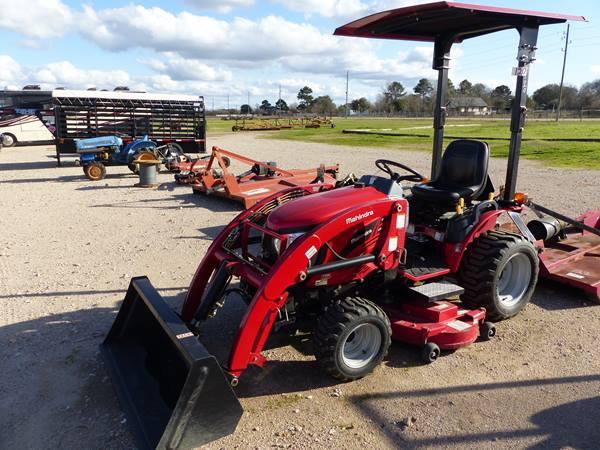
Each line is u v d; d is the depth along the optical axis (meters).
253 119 65.19
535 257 4.52
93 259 6.25
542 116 59.59
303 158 17.84
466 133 28.25
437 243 4.52
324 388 3.51
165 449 2.73
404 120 63.53
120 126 15.70
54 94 14.79
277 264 3.32
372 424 3.12
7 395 3.44
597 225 6.34
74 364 3.81
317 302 3.86
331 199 3.85
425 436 3.01
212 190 9.83
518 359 3.89
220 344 4.08
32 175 14.17
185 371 3.23
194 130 16.78
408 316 4.09
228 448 2.91
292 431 3.06
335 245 3.69
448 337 3.90
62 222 8.27
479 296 4.27
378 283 4.04
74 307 4.81
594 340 4.18
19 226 8.01
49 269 5.89
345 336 3.40
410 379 3.62
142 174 11.81
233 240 4.16
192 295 4.04
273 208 4.39
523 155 17.20
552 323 4.50
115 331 3.85
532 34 4.55
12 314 4.66
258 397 3.41
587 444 2.94
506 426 3.10
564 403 3.33
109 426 3.11
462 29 4.92
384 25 4.76
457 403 3.33
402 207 3.89
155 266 5.96
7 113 25.36
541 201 9.30
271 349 4.03
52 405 3.32
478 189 4.71
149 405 3.17
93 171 13.08
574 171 13.30
